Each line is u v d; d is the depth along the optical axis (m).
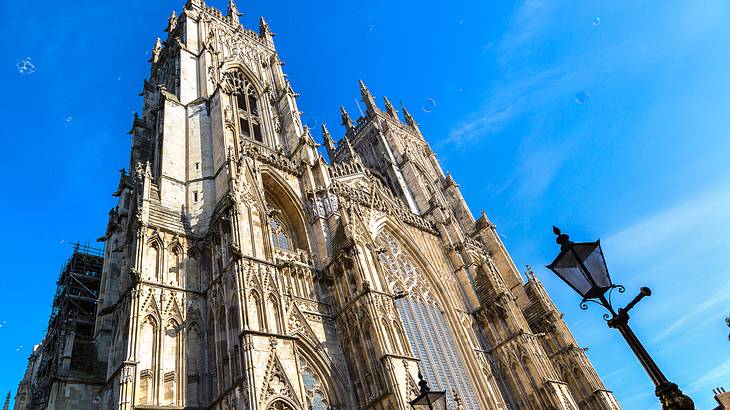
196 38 73.50
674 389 12.23
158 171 52.38
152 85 78.06
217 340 36.56
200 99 58.44
